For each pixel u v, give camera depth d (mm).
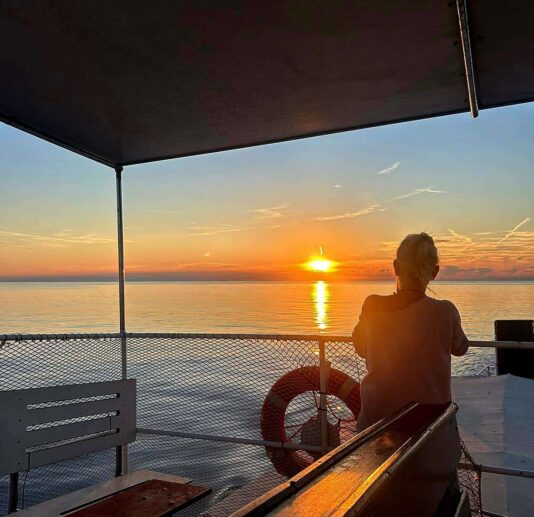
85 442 3881
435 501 1730
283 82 3568
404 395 2504
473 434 7734
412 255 2658
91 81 3482
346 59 3262
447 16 2770
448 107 4055
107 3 2605
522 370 13258
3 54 3102
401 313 2596
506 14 2746
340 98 3854
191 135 4527
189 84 3562
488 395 10586
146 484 2609
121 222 4840
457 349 2670
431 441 1753
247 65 3324
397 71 3438
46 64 3236
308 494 1144
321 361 3795
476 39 3018
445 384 2525
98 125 4242
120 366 4371
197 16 2738
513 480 5578
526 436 7480
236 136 4594
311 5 2660
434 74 3484
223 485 4309
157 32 2896
